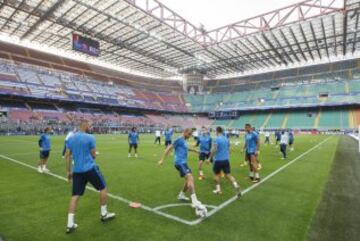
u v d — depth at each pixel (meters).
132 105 61.97
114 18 33.91
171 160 13.87
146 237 4.30
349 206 5.86
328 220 5.01
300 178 9.15
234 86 78.31
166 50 48.91
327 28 39.12
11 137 31.16
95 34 39.84
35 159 13.12
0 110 40.69
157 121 65.44
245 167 11.75
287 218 5.20
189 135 6.07
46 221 4.98
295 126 56.75
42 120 42.72
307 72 67.38
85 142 4.73
